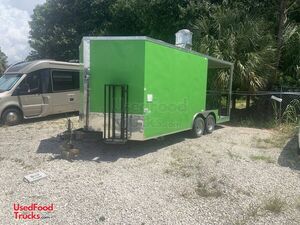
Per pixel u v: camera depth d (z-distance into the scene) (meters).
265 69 13.42
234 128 12.53
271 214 4.76
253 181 6.11
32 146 8.53
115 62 7.64
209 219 4.55
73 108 14.62
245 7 15.38
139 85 7.49
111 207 4.84
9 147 8.45
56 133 10.46
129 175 6.33
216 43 13.48
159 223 4.41
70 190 5.45
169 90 8.47
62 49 30.41
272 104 13.34
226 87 13.00
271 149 8.81
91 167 6.77
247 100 14.73
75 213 4.64
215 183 5.96
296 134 10.70
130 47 7.49
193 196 5.36
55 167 6.69
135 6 23.38
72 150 7.50
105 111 7.74
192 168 6.90
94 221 4.42
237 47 13.41
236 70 13.10
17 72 12.77
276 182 6.11
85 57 7.85
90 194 5.30
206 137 10.41
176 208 4.88
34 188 5.52
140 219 4.50
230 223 4.45
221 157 7.82
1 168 6.62
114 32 26.05
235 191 5.59
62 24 30.77
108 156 7.71
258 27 13.49
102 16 28.58
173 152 8.24
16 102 12.27
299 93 12.78
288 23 14.09
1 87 12.55
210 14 15.28
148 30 21.95
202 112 10.44
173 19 18.31
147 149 8.52
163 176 6.35
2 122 11.98
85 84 7.94
